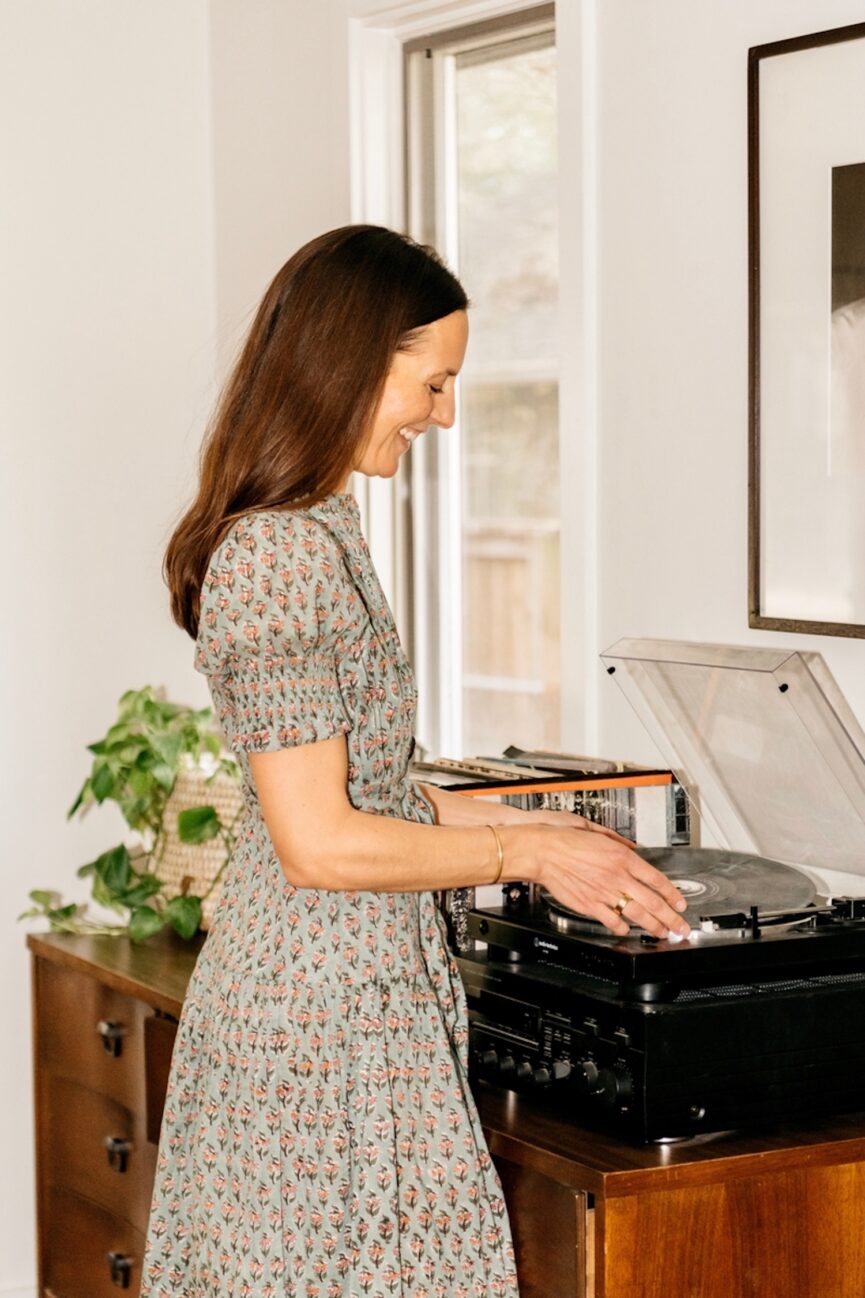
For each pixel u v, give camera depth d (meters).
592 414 2.37
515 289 2.68
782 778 1.89
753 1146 1.62
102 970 2.42
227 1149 1.59
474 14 2.63
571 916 1.74
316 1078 1.55
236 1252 1.58
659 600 2.29
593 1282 1.58
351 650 1.53
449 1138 1.60
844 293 1.97
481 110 2.71
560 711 2.61
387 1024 1.57
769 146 2.06
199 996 1.66
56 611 2.96
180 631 3.09
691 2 2.18
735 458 2.16
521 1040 1.74
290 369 1.55
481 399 2.76
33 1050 2.66
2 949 2.94
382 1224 1.55
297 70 2.87
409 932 1.62
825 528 2.02
